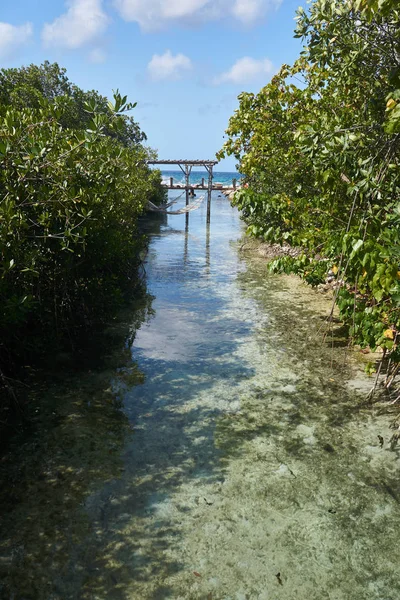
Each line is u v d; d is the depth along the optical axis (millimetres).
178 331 8086
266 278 12398
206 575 3207
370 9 3512
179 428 5004
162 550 3398
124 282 10719
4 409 5254
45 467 4289
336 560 3354
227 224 26922
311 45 5695
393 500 3953
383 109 5441
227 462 4438
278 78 8391
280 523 3688
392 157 5160
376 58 5281
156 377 6227
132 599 3008
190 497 3951
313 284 7625
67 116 16484
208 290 11070
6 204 4875
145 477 4195
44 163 5316
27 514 3701
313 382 6113
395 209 4668
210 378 6215
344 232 4770
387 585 3158
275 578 3199
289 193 8617
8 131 5086
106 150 5969
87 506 3811
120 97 4824
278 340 7664
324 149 5051
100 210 8016
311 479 4207
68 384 5957
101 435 4832
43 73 22344
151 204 24859
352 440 4809
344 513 3803
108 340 7559
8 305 5117
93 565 3260
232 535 3557
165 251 16938
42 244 6551
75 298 7789
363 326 5199
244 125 8578
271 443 4754
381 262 4219
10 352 6137
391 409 5406
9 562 3254
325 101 7160
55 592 3045
